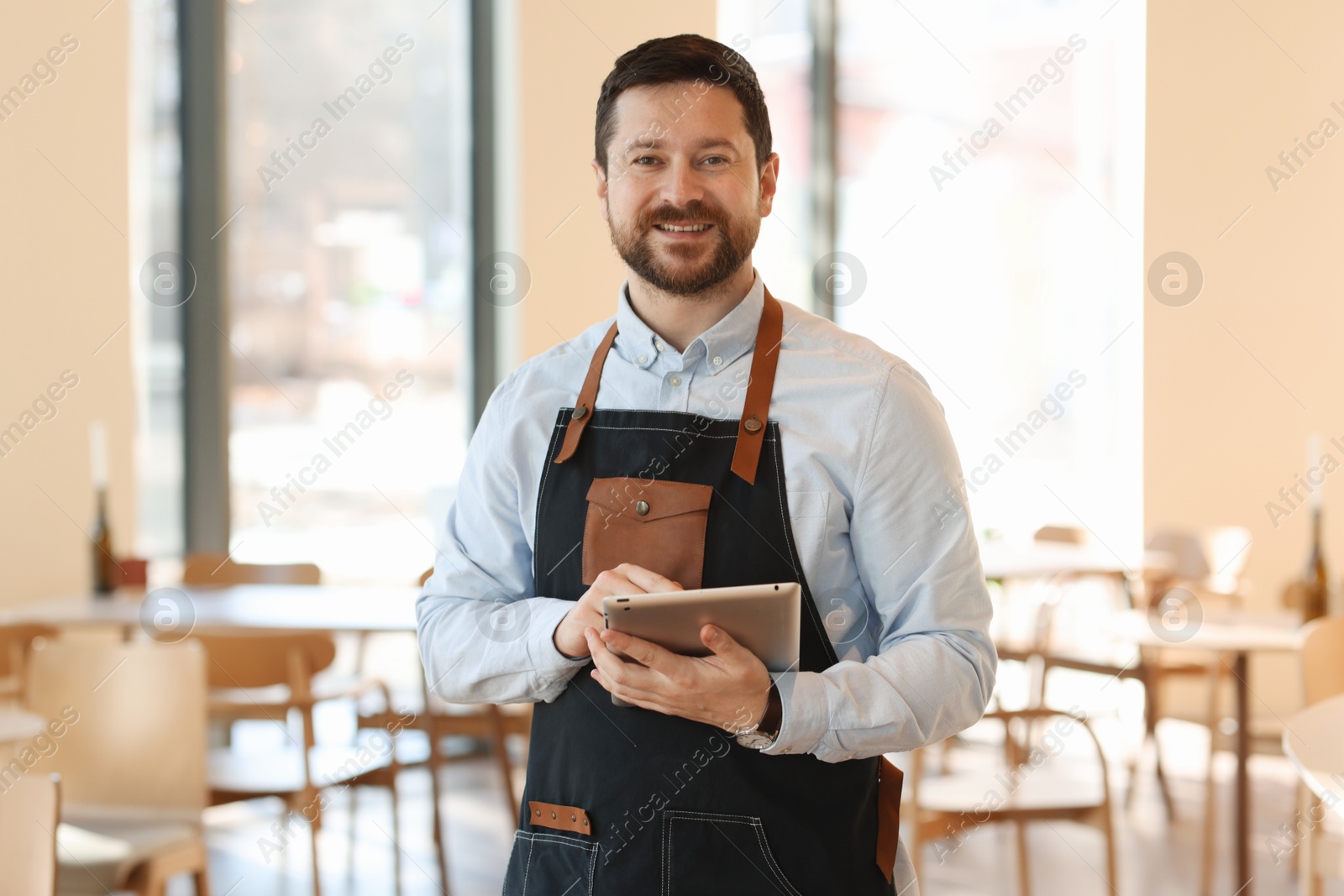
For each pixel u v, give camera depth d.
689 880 1.25
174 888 3.41
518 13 4.76
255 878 3.51
